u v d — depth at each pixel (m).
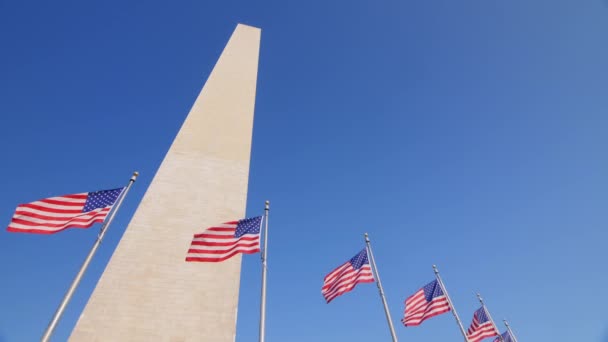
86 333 16.47
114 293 17.95
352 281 16.50
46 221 13.27
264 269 15.03
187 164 24.33
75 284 11.84
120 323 17.09
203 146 25.80
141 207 21.44
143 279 18.73
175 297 18.52
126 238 20.00
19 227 12.84
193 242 15.52
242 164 25.62
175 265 19.59
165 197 22.22
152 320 17.52
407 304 17.91
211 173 24.31
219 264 20.34
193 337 17.48
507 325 24.58
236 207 23.02
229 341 17.77
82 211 13.89
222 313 18.55
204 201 22.66
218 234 15.92
